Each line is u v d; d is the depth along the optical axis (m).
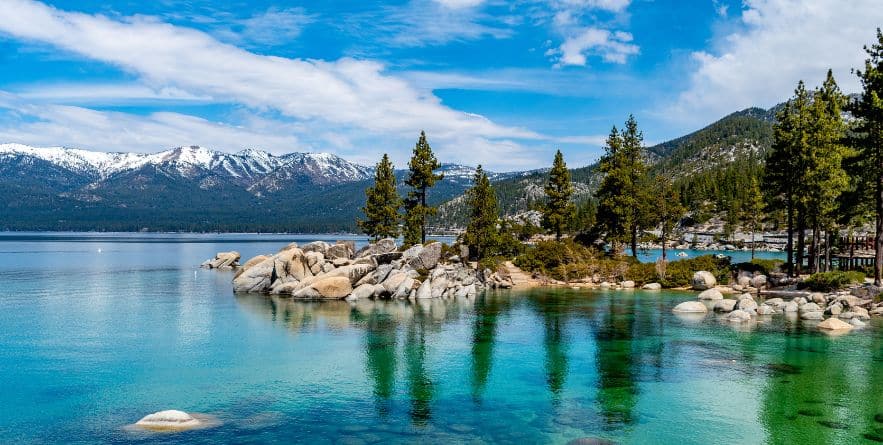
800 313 50.91
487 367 33.12
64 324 47.03
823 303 54.44
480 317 51.00
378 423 24.00
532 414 25.11
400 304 60.38
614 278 80.12
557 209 94.44
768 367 32.41
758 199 123.25
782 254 154.62
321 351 37.31
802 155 61.91
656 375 31.09
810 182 61.59
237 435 22.58
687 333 42.47
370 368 32.97
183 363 34.03
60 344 39.19
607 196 87.75
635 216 86.69
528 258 86.75
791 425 23.53
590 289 75.00
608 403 26.58
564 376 31.14
